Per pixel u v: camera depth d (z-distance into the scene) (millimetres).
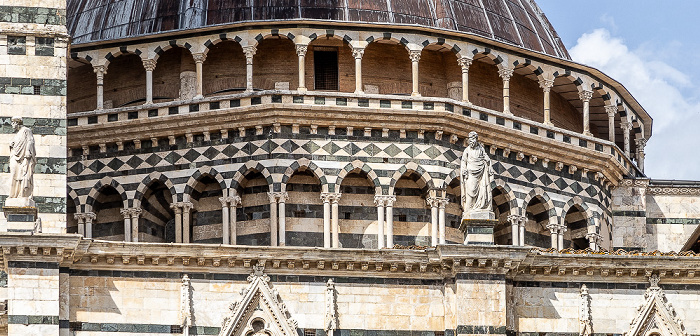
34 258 62875
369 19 79500
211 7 79938
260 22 77812
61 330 63125
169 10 80500
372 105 77562
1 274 64562
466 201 66062
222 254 64500
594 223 81062
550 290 66438
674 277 66875
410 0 80625
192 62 79875
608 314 66438
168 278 64500
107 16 81312
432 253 65312
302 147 77125
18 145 63406
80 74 81750
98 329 63656
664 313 66312
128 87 80688
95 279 63938
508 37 82062
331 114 77125
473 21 81312
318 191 77188
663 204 83750
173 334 64062
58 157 66500
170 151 78125
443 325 65500
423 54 80438
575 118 85438
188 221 77312
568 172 81312
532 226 80312
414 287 65750
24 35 67125
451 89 80438
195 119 77688
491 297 65125
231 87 79750
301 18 78438
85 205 78375
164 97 80250
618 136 88250
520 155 79750
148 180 78062
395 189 77500
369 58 79938
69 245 62781
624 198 83562
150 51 79000
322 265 65125
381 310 65375
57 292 62844
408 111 77375
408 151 77500
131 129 78312
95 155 78812
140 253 64000
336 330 64938
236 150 77438
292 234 76625
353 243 76625
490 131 78688
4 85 66688
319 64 79938
